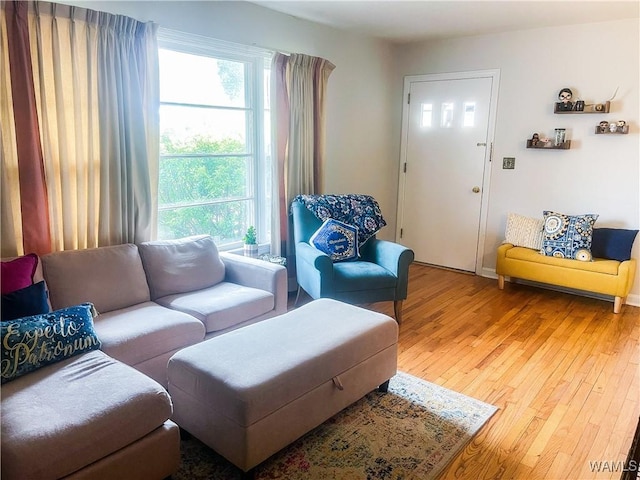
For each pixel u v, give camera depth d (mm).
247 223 3898
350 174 4797
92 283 2482
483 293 4312
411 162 5227
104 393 1667
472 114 4711
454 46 4719
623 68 3863
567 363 2914
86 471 1506
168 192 3281
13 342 1767
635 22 3770
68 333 1929
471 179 4824
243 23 3498
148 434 1686
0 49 2254
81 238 2711
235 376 1825
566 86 4145
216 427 1843
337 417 2307
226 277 3229
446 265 5156
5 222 2363
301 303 3812
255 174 3846
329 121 4430
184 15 3105
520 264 4211
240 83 3648
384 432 2189
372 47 4770
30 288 2090
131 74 2779
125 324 2314
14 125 2354
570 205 4273
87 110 2629
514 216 4426
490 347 3145
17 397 1633
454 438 2148
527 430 2223
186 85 3281
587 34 3982
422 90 5016
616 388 2615
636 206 3953
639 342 3234
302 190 4055
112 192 2791
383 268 3525
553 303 4039
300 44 3992
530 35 4262
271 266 2994
